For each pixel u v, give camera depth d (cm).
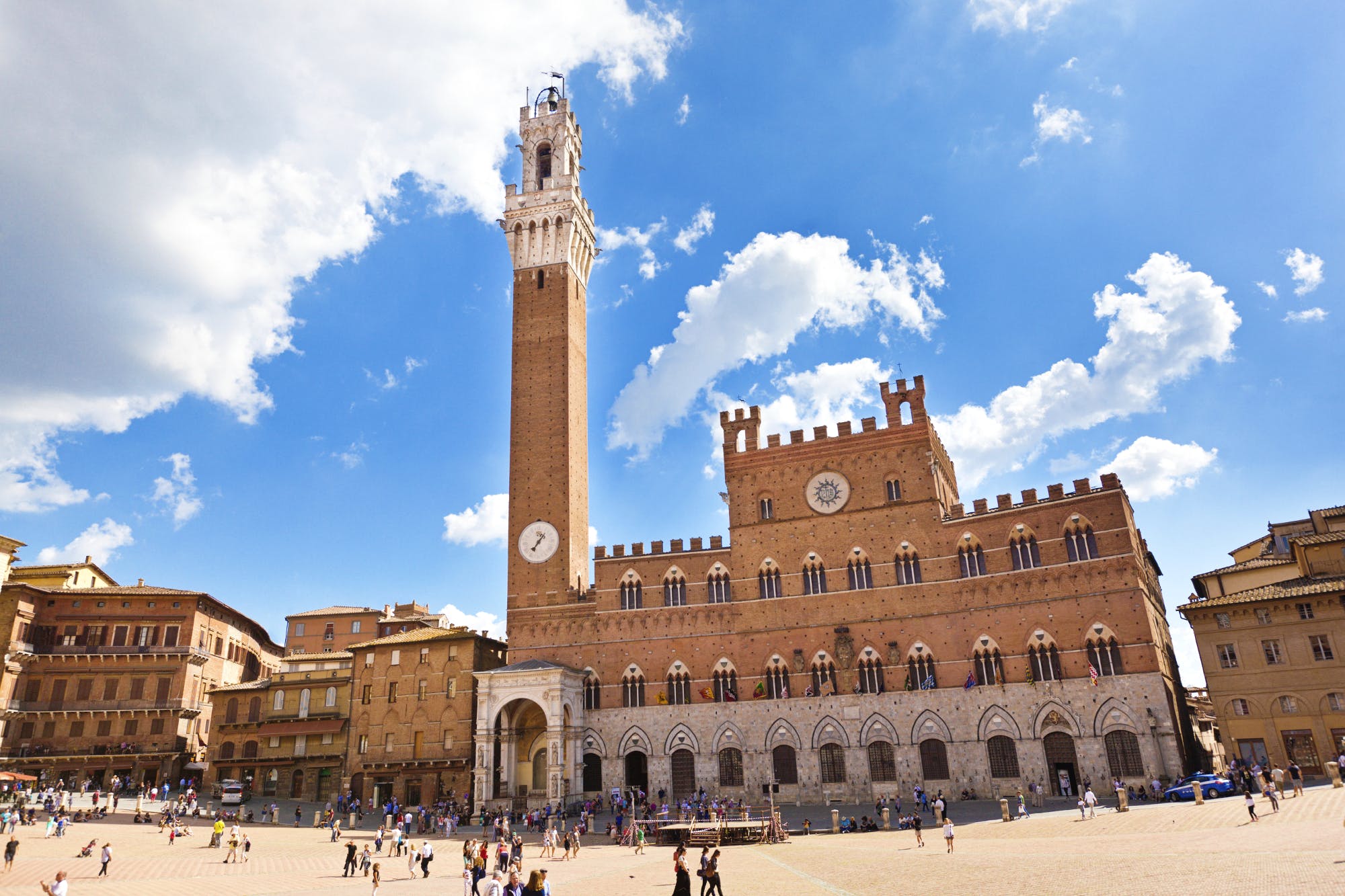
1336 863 3322
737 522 9306
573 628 9450
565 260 11175
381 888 4797
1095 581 7650
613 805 8331
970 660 8000
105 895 4506
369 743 9700
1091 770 7275
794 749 8375
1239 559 10450
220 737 10269
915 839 5906
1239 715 7225
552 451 10394
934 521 8544
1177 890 3222
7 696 9469
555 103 12138
